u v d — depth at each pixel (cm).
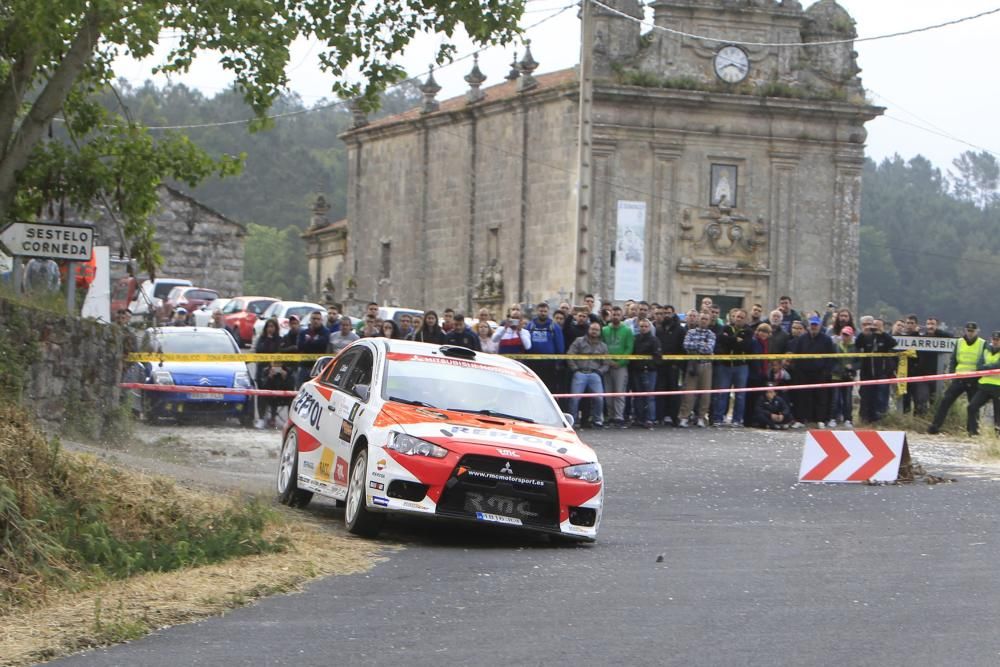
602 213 6359
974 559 1466
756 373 3256
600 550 1548
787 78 6575
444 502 1520
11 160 2305
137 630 1057
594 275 6356
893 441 2264
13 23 2225
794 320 3541
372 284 8125
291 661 980
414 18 2391
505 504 1530
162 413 2892
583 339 3106
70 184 2514
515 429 1603
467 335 2984
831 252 6625
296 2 2356
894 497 2072
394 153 7925
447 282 7419
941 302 14050
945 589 1279
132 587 1201
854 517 1850
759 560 1466
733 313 3241
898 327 3553
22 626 1060
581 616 1147
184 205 6950
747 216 6531
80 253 2295
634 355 3142
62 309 2281
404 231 7806
